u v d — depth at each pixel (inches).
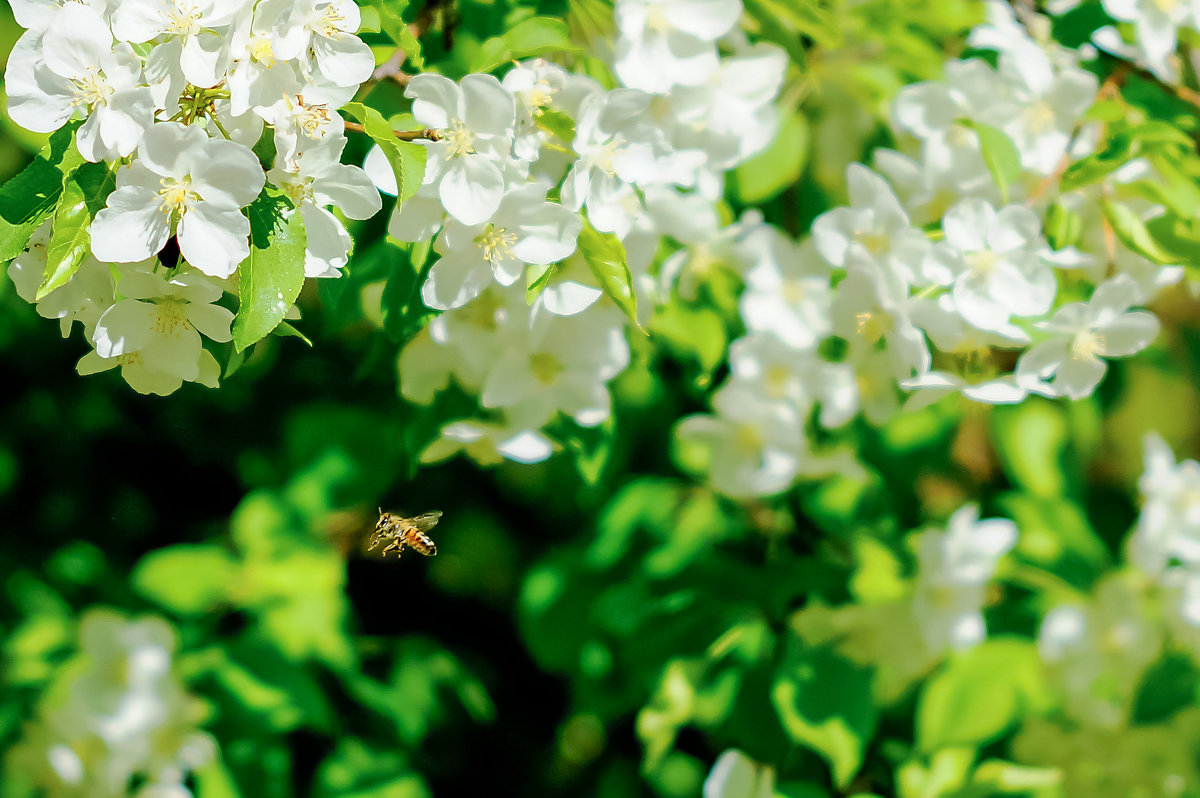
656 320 42.7
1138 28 41.4
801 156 44.3
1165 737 44.5
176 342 37.1
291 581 45.9
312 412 47.1
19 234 36.2
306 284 47.1
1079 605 44.6
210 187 35.9
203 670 45.1
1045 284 39.3
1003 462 46.7
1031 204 40.5
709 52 40.3
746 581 44.7
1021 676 44.8
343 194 37.0
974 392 39.4
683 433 43.8
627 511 45.8
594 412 41.3
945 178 41.4
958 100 41.2
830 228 40.1
